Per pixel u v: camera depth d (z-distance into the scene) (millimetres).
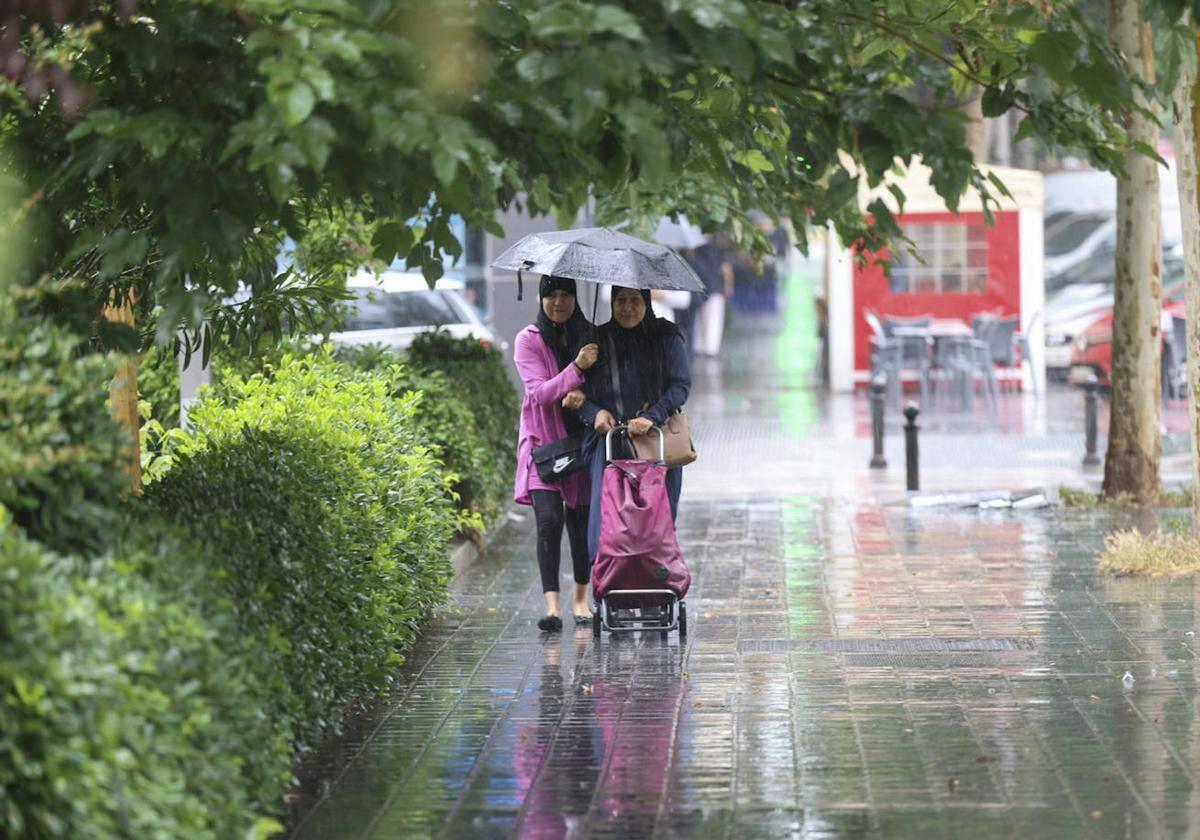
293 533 20828
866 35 20281
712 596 33656
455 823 18609
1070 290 97938
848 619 30781
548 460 29453
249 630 17953
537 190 24984
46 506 15453
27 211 18812
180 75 18188
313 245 35125
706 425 75062
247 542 19328
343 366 34812
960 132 18219
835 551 39875
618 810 19031
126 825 13242
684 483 56062
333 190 20594
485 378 45531
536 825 18516
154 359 32031
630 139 16125
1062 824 18156
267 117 15414
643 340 29172
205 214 17609
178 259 17562
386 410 30641
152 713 14047
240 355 34875
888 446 66625
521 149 18172
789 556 39188
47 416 15266
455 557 36969
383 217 22797
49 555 14062
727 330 125188
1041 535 41750
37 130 19656
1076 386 93500
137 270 22781
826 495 51844
